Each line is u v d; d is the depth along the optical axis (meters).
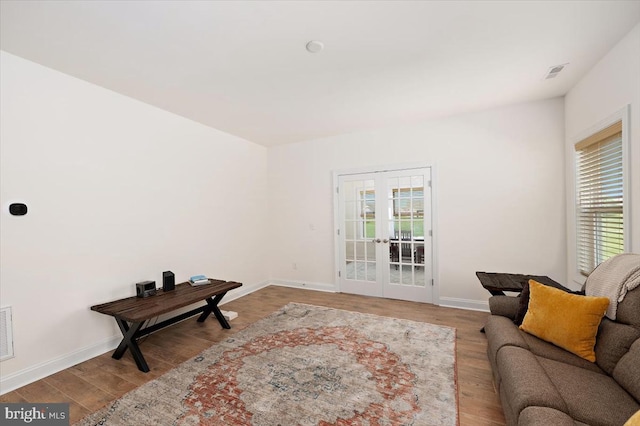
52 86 2.34
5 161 2.08
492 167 3.52
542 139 3.26
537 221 3.32
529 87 2.88
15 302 2.11
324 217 4.70
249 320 3.36
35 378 2.17
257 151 4.92
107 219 2.71
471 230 3.65
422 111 3.50
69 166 2.44
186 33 1.89
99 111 2.67
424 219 3.94
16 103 2.13
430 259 3.91
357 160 4.38
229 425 1.66
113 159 2.77
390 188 4.17
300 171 4.87
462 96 3.07
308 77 2.55
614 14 1.79
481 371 2.19
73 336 2.43
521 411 1.20
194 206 3.67
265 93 2.88
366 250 4.38
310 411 1.76
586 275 2.71
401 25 1.86
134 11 1.66
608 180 2.35
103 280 2.67
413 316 3.40
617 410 1.20
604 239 2.46
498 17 1.79
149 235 3.10
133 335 2.39
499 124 3.46
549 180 3.25
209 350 2.59
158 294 2.88
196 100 3.02
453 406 1.79
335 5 1.65
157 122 3.21
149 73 2.43
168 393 1.96
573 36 2.02
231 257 4.27
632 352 1.38
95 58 2.18
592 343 1.63
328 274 4.70
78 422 1.71
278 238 5.09
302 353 2.50
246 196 4.62
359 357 2.41
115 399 1.92
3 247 2.06
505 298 2.34
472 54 2.23
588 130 2.55
